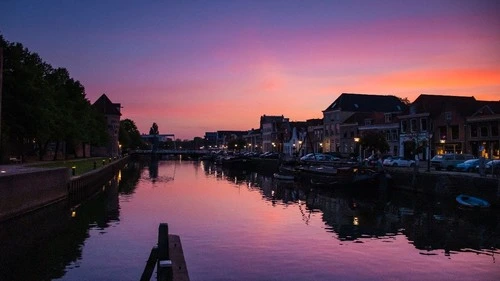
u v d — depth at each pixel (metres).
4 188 25.91
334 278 17.86
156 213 32.59
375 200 40.81
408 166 54.34
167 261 10.20
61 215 31.53
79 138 71.12
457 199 35.34
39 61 59.50
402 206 36.47
